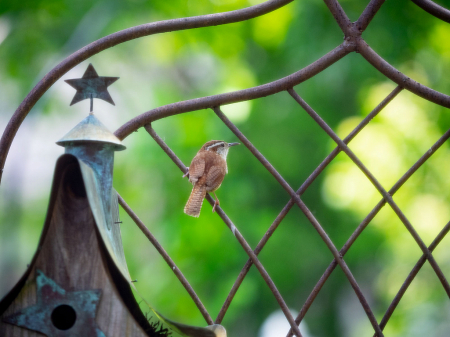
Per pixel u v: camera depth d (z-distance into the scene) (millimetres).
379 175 14906
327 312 18797
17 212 20672
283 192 16203
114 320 3812
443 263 16375
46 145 20266
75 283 3850
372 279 20438
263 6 4805
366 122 4789
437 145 4711
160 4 15539
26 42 16984
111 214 4164
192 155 14719
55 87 17719
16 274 21750
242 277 4789
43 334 3805
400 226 15367
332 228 16516
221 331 4383
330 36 15352
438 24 15172
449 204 15172
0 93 19281
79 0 15922
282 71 16859
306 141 15953
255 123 15859
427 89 4684
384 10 15477
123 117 19000
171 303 14461
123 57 18891
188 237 14281
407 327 16797
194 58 19906
